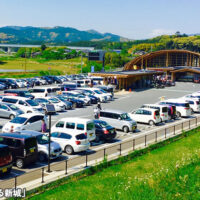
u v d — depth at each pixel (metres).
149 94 57.72
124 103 45.19
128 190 14.38
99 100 44.91
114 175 16.83
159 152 21.95
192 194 14.46
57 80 68.94
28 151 17.02
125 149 21.84
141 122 31.28
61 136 20.44
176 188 14.99
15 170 16.62
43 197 13.54
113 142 23.81
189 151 22.12
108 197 13.67
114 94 56.88
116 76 62.34
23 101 32.09
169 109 33.19
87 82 60.97
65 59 192.25
